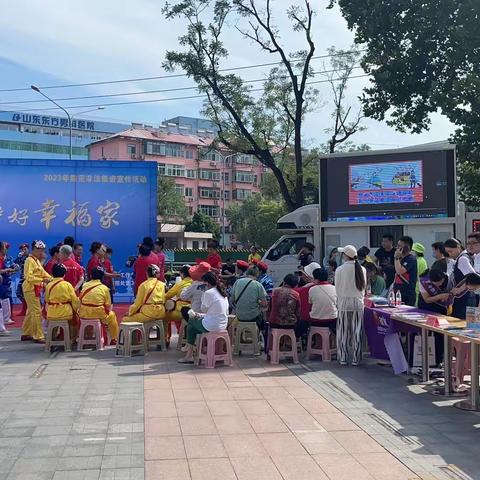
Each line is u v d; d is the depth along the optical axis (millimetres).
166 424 5160
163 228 55188
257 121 22359
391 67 16797
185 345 8742
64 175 13578
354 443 4688
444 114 15172
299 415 5465
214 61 20719
